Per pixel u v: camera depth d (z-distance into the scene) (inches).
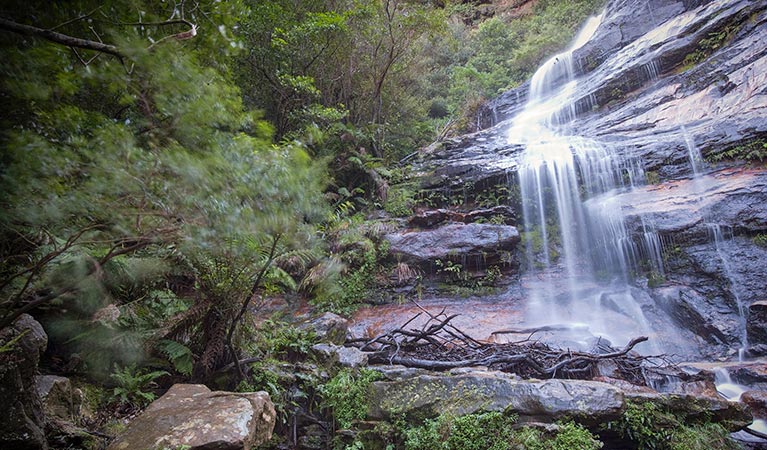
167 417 126.6
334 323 254.2
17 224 101.4
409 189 490.9
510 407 161.9
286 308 338.6
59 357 160.9
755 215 329.7
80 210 91.4
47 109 94.3
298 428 185.2
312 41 492.4
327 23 457.4
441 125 775.7
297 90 461.1
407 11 545.3
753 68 440.8
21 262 127.9
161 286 209.6
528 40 924.6
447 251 392.8
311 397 194.2
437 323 318.3
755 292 302.5
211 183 94.7
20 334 110.3
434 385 177.0
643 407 165.0
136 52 95.0
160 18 130.4
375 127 573.3
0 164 82.1
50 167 83.2
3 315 114.7
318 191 130.0
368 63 566.9
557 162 464.1
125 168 87.3
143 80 100.8
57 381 135.2
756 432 174.7
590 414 156.4
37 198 87.9
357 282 377.4
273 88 496.4
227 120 111.3
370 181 496.7
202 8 143.1
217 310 176.7
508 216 437.1
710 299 317.1
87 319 161.8
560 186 453.7
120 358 164.1
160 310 193.8
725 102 446.0
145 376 161.8
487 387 171.2
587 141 503.8
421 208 476.4
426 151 608.4
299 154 122.6
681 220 358.0
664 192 397.1
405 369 197.9
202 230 101.8
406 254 399.5
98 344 160.4
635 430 158.1
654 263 364.5
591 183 447.5
